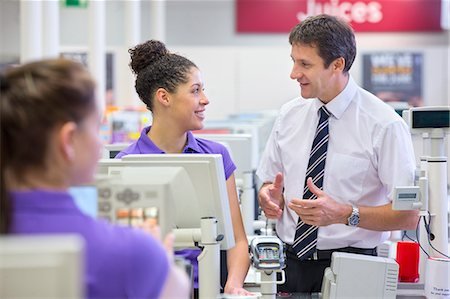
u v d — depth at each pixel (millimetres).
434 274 2764
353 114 2986
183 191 2355
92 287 1417
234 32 12398
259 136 6684
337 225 2992
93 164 1489
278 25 12242
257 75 11578
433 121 2844
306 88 2916
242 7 12281
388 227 2842
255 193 4648
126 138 6453
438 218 2848
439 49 11398
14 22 11039
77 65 1480
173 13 12430
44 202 1427
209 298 2381
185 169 2373
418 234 3096
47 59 1473
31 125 1392
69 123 1411
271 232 3604
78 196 1779
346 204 2822
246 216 4102
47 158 1424
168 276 1536
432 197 2844
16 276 1140
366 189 2988
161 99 2910
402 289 2961
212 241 2365
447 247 2867
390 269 2627
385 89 11453
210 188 2398
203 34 12430
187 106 2893
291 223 3098
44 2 6684
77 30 11633
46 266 1140
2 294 1143
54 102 1398
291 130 3143
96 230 1456
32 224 1413
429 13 12102
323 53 2830
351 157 2963
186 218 2424
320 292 2938
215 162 2365
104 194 1848
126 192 1847
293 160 3098
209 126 6539
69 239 1189
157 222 1847
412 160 2906
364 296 2619
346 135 2988
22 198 1421
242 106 11617
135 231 1513
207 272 2375
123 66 8992
